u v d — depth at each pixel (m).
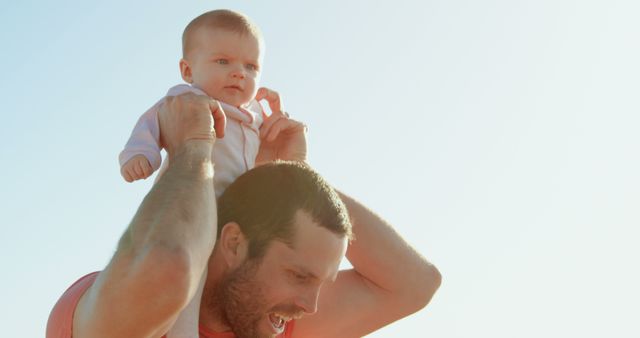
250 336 1.76
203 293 1.77
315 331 1.99
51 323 1.62
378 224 2.04
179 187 1.55
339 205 1.78
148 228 1.48
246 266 1.75
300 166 1.79
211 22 1.92
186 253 1.46
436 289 2.07
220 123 1.73
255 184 1.77
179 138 1.70
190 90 1.90
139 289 1.44
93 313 1.49
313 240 1.74
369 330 2.04
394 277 2.02
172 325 1.61
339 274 2.06
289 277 1.75
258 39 1.94
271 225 1.74
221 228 1.77
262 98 2.00
